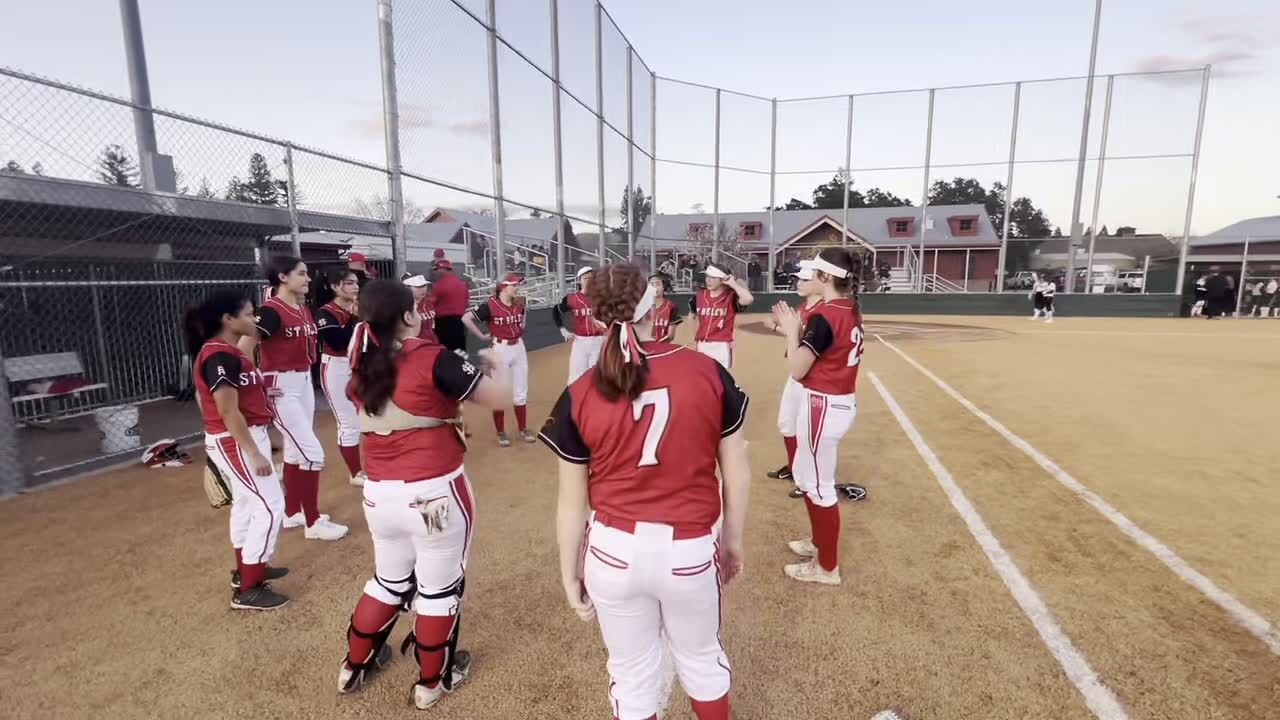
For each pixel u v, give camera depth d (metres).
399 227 8.97
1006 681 2.73
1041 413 7.73
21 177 5.72
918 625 3.17
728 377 1.80
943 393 9.02
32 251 7.46
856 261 3.41
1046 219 23.75
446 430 2.48
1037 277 23.48
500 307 6.63
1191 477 5.29
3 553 4.05
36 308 7.90
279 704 2.66
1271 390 9.03
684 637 1.85
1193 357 12.41
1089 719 2.50
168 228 8.29
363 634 2.63
